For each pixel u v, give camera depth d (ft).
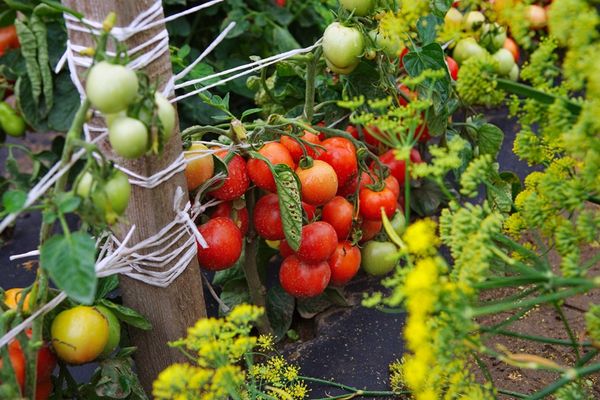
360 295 3.91
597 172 2.59
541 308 3.73
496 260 3.14
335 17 3.45
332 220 3.39
